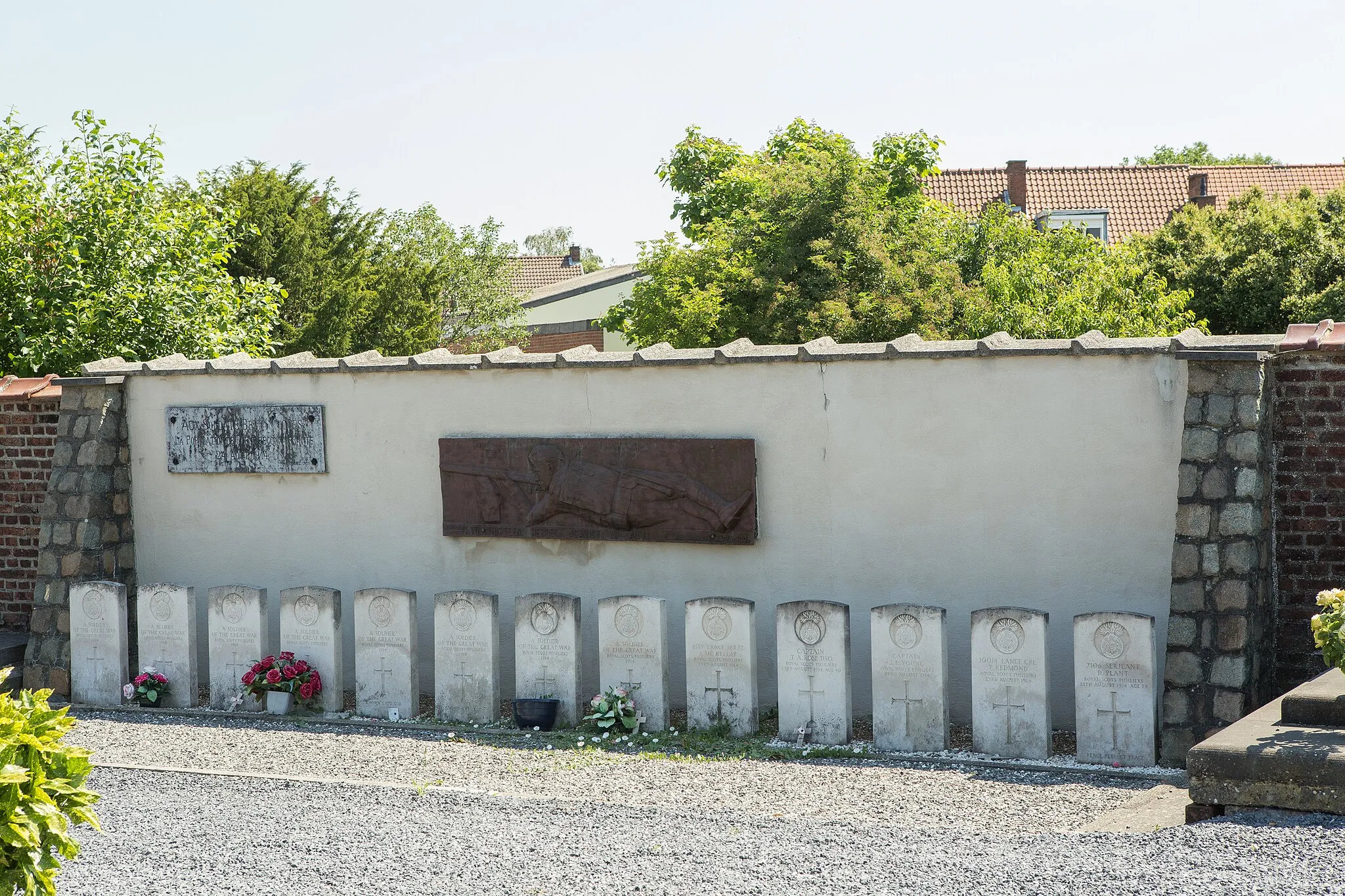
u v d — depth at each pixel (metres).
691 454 11.02
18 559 13.63
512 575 11.84
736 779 8.56
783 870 6.14
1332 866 5.49
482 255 42.84
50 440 13.45
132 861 6.60
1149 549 9.70
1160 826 6.73
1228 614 8.75
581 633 10.77
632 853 6.51
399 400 12.12
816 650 9.77
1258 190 29.83
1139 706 8.83
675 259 25.67
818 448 10.72
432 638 12.14
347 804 7.76
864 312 22.30
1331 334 9.38
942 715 9.37
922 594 10.47
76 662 12.10
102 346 16.77
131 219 17.19
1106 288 20.78
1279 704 7.57
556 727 10.55
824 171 24.05
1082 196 38.69
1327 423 9.30
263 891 6.09
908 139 28.31
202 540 12.92
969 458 10.25
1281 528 9.48
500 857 6.51
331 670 11.33
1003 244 25.30
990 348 10.07
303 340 30.27
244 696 11.48
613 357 11.38
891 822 7.32
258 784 8.39
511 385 11.71
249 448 12.59
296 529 12.57
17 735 5.11
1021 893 5.58
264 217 30.16
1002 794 8.04
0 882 4.89
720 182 27.83
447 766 9.16
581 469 11.35
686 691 11.10
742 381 10.94
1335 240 26.33
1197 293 27.22
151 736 10.42
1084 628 8.99
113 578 12.81
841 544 10.70
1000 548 10.20
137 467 13.09
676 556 11.24
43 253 17.00
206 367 12.71
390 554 12.25
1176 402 9.55
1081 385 9.86
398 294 33.59
